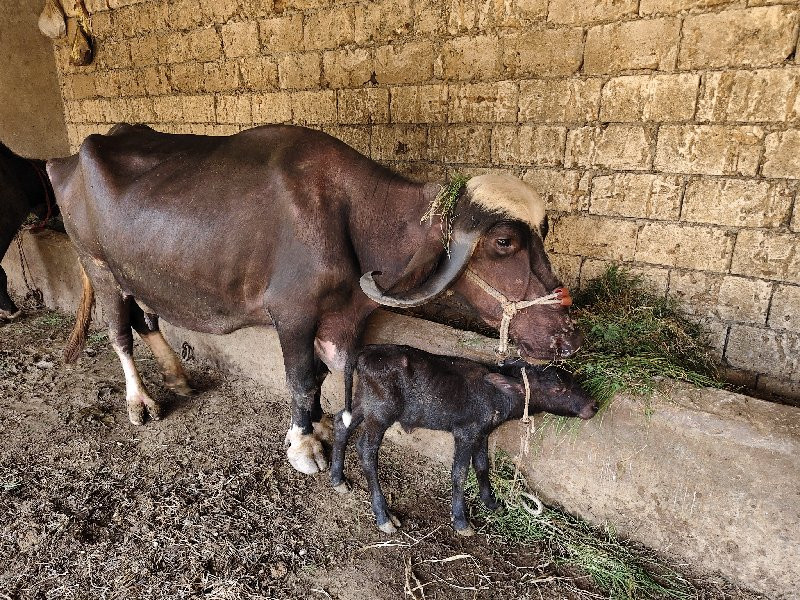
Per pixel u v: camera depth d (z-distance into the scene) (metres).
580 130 3.68
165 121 6.66
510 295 2.45
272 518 2.95
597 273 3.85
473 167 4.23
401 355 2.68
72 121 7.96
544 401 2.58
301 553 2.73
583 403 2.55
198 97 6.13
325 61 4.86
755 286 3.31
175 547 2.75
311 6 4.79
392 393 2.67
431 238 2.58
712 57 3.13
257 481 3.24
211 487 3.18
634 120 3.46
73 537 2.80
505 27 3.80
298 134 2.94
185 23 5.89
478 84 4.03
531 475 3.02
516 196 2.34
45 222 5.89
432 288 2.39
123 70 6.89
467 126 4.16
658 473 2.60
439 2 4.05
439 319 4.35
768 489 2.34
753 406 2.47
